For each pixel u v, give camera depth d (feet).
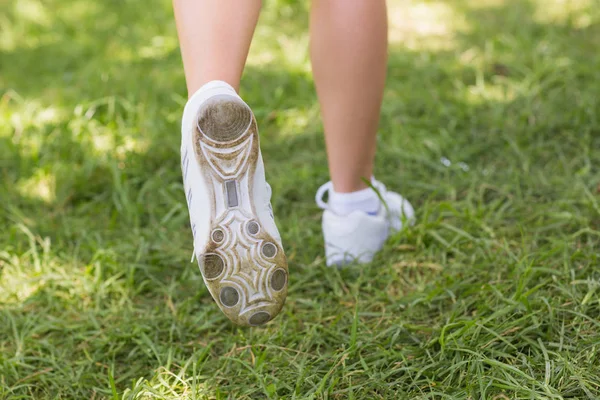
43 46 13.43
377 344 5.94
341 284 6.99
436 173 8.86
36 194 9.06
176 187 8.91
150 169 9.44
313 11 6.31
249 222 4.96
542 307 6.02
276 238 5.05
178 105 10.78
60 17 14.66
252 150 4.93
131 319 6.67
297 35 12.98
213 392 5.64
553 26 12.39
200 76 5.00
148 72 12.02
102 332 6.55
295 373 5.73
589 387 5.12
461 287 6.57
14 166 9.60
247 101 10.69
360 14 6.12
